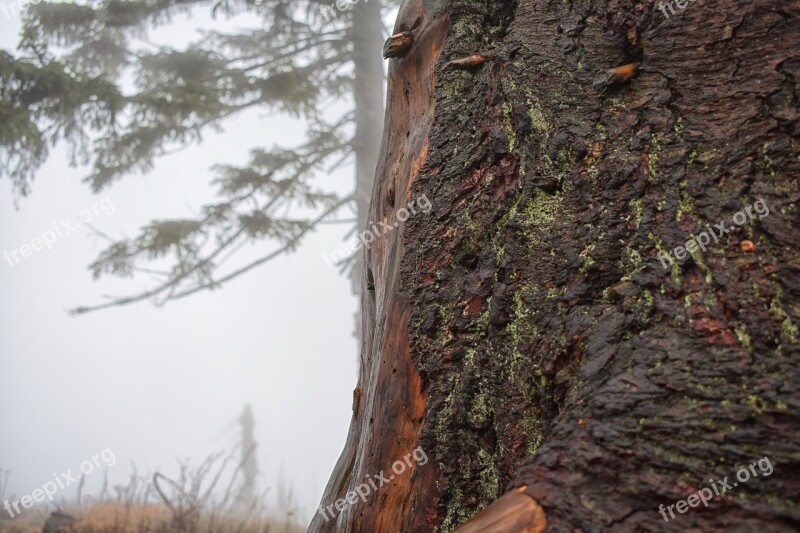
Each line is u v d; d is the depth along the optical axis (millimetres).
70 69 8484
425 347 1464
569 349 1231
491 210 1469
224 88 9148
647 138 1322
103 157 9117
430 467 1388
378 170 2041
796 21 1261
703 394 1016
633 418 1037
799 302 1055
